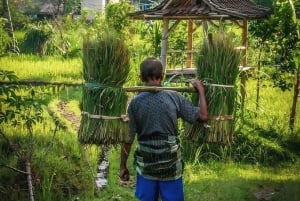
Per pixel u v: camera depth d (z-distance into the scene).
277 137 9.55
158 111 4.30
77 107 12.09
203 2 10.59
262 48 11.16
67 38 24.11
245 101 10.12
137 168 4.50
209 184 7.16
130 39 19.69
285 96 12.71
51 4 47.84
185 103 4.42
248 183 7.29
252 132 9.17
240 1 11.34
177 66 14.61
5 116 6.24
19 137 8.47
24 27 32.88
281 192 6.77
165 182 4.40
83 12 28.58
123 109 4.75
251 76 11.02
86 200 6.51
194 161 8.08
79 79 15.37
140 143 4.41
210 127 4.80
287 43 9.96
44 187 6.37
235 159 8.63
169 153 4.34
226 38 4.99
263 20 10.28
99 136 4.71
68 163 7.51
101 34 4.83
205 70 4.87
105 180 7.35
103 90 4.66
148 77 4.41
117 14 20.27
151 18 10.78
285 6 9.84
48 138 8.66
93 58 4.70
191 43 12.06
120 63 4.69
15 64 18.42
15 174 6.77
